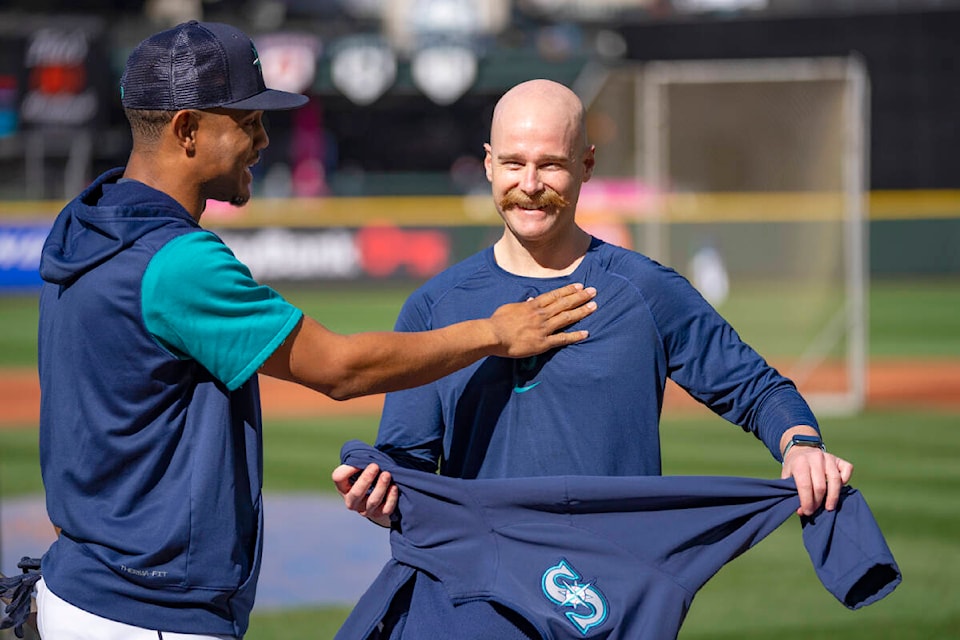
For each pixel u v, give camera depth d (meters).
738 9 81.31
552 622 9.73
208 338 8.93
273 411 43.59
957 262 81.25
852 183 40.69
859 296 41.09
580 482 10.00
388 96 87.19
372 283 75.75
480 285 10.69
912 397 44.06
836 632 18.67
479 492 10.08
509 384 10.34
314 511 27.11
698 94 40.91
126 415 8.98
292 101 9.56
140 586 8.95
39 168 72.50
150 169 9.45
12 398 45.31
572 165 10.21
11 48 71.62
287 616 19.66
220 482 9.07
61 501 9.20
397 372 9.49
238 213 74.06
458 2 85.19
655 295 10.40
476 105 89.25
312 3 92.00
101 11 87.44
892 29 78.50
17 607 9.84
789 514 9.96
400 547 10.31
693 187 41.44
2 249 72.12
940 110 79.19
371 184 75.62
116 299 8.90
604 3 89.31
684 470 30.81
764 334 41.84
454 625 9.98
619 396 10.20
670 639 9.89
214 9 89.25
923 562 22.62
